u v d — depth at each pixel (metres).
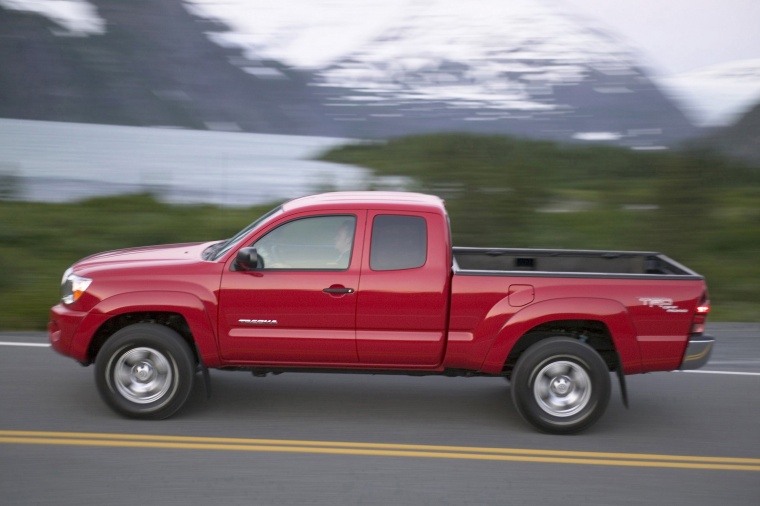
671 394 7.36
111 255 6.77
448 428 6.27
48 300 10.80
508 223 14.09
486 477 5.26
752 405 7.06
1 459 5.32
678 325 6.07
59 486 4.89
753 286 12.57
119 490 4.86
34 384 7.05
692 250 13.93
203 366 6.22
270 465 5.35
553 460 5.61
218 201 24.34
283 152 125.69
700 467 5.55
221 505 4.68
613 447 5.93
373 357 6.18
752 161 20.45
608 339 6.44
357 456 5.58
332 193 6.84
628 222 15.59
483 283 6.07
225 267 6.15
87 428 5.97
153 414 6.13
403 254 6.13
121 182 35.06
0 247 14.38
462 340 6.12
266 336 6.12
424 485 5.09
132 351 6.11
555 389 6.14
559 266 7.37
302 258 6.17
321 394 7.04
